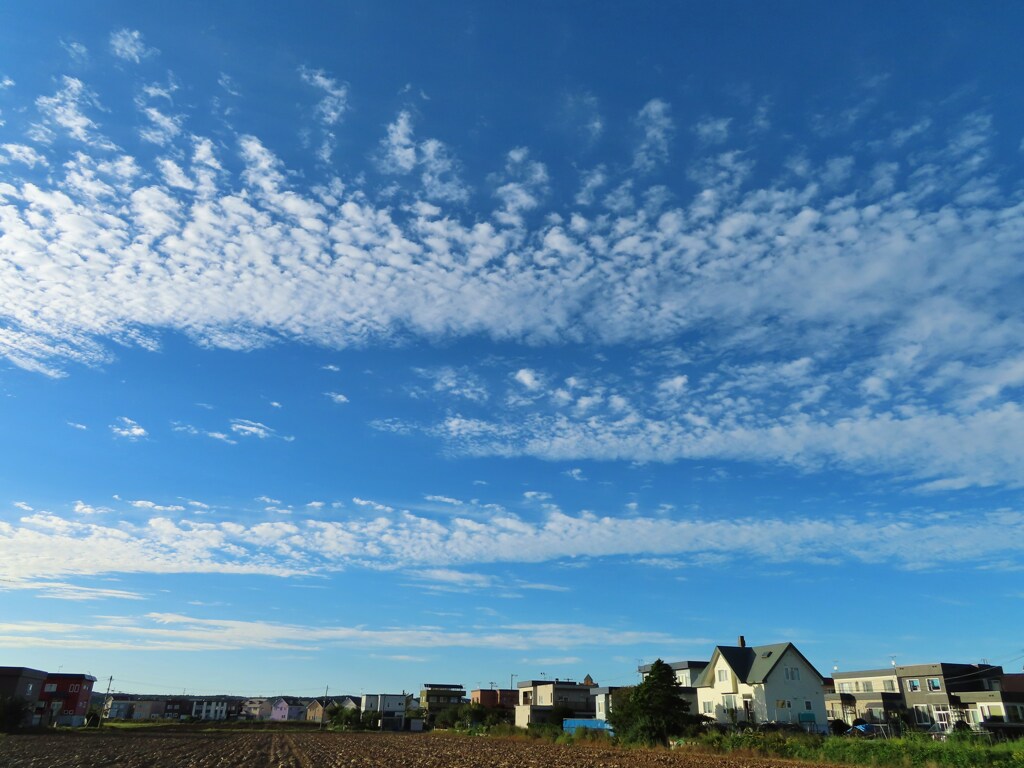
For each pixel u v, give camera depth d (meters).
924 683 73.88
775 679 68.38
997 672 74.62
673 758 43.88
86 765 37.97
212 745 60.91
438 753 50.22
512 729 83.56
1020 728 62.34
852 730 65.12
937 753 35.44
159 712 189.38
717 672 75.44
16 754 45.47
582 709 101.75
